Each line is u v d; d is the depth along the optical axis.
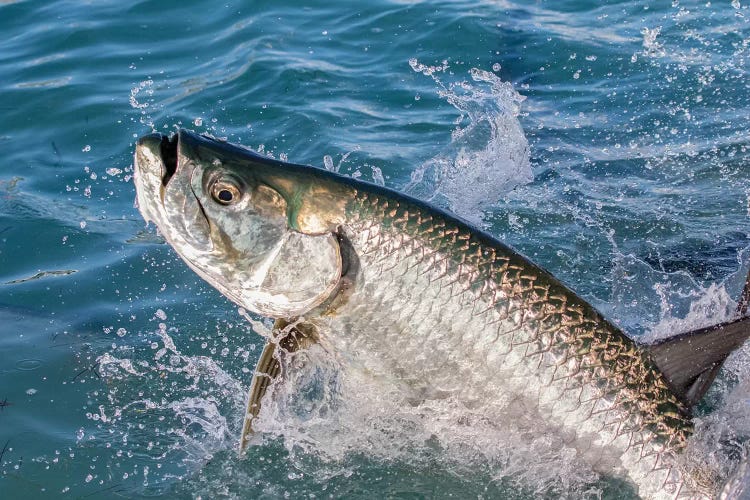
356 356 5.86
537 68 11.77
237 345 7.45
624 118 10.69
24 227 8.86
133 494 5.99
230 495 6.06
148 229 8.98
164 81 11.56
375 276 5.62
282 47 12.29
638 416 5.60
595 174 9.70
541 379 5.62
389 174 9.59
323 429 6.46
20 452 6.26
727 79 11.26
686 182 9.51
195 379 7.04
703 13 12.86
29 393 6.81
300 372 6.27
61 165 9.96
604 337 5.66
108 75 11.70
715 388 6.58
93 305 7.89
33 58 12.17
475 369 5.69
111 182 9.70
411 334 5.69
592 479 5.75
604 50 12.05
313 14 13.25
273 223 5.59
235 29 12.81
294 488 6.15
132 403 6.79
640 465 5.59
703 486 5.50
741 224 8.78
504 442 5.90
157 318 7.74
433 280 5.61
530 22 12.84
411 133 10.41
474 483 6.15
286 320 5.90
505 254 5.69
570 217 8.98
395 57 12.11
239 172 5.56
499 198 9.30
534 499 5.99
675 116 10.63
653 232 8.73
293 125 10.52
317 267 5.61
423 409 5.97
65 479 6.07
